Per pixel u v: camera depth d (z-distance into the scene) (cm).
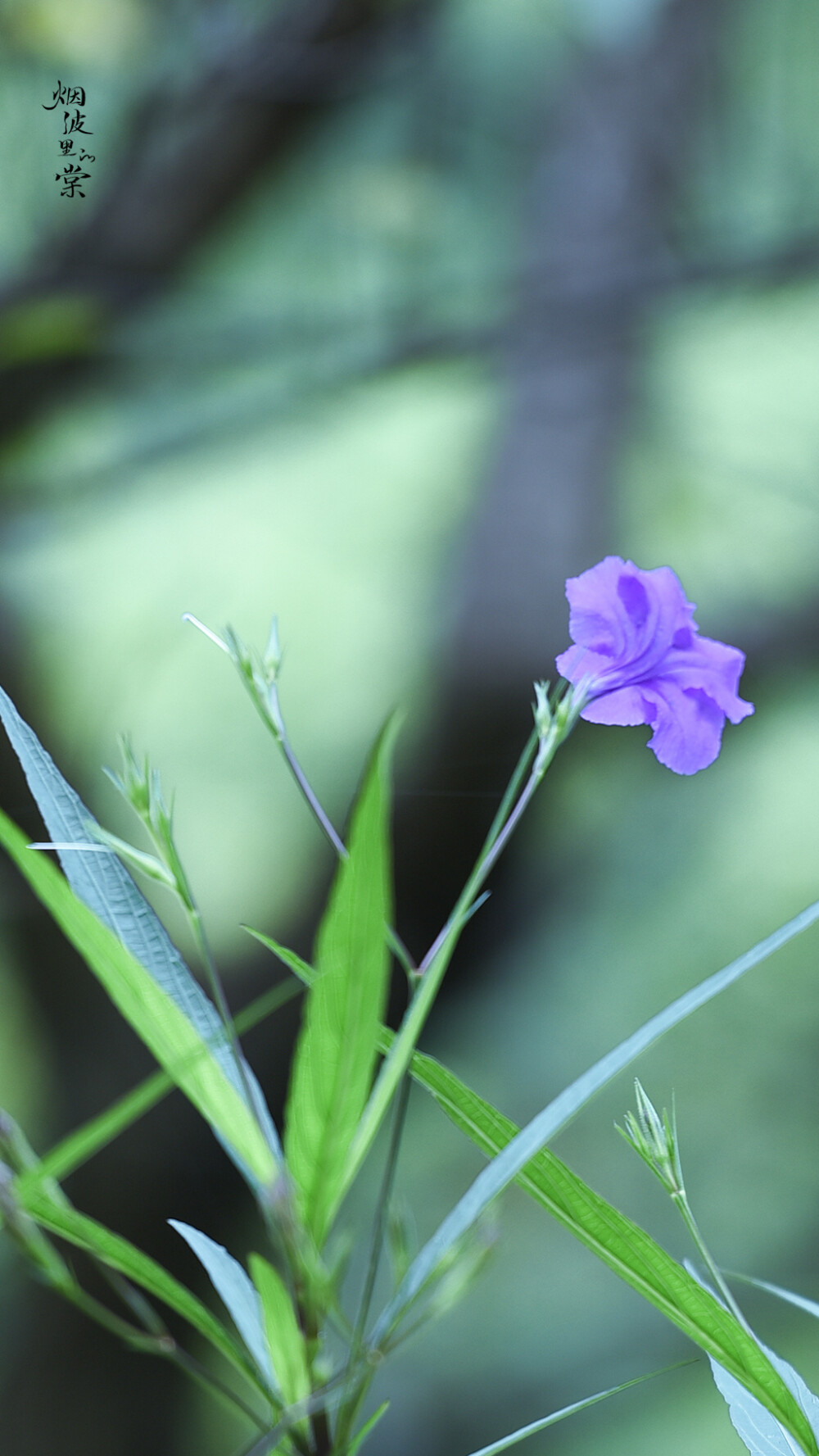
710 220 312
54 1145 311
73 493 310
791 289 307
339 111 292
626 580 100
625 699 100
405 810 298
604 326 306
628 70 309
